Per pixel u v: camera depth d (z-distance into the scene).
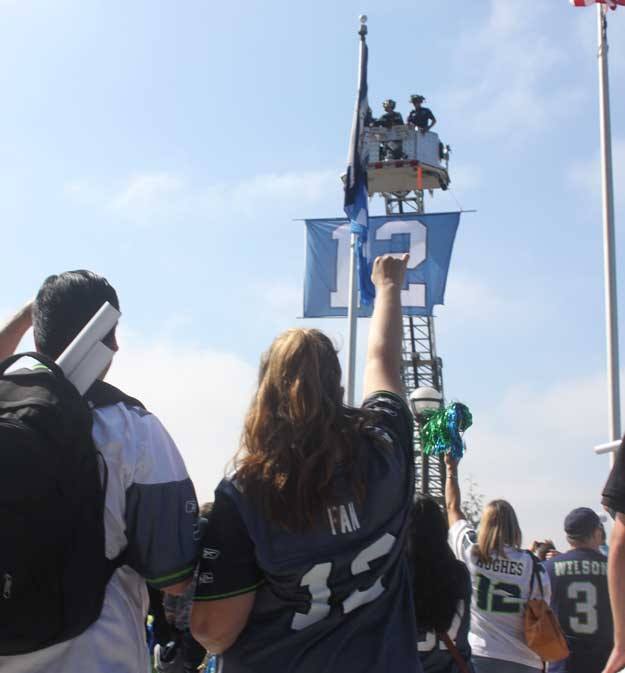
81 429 2.59
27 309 3.37
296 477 2.58
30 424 2.52
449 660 4.63
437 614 4.55
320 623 2.61
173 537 2.75
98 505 2.60
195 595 2.65
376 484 2.70
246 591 2.62
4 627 2.46
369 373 3.10
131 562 2.75
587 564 7.18
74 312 2.92
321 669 2.59
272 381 2.68
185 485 2.82
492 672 6.47
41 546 2.47
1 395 2.62
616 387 12.90
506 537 6.55
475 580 6.58
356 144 10.94
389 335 3.19
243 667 2.62
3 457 2.45
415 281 12.18
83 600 2.53
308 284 12.48
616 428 12.72
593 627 7.06
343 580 2.63
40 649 2.54
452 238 12.22
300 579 2.60
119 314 2.79
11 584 2.45
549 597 6.64
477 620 6.59
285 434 2.61
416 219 12.42
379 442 2.77
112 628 2.65
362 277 10.66
